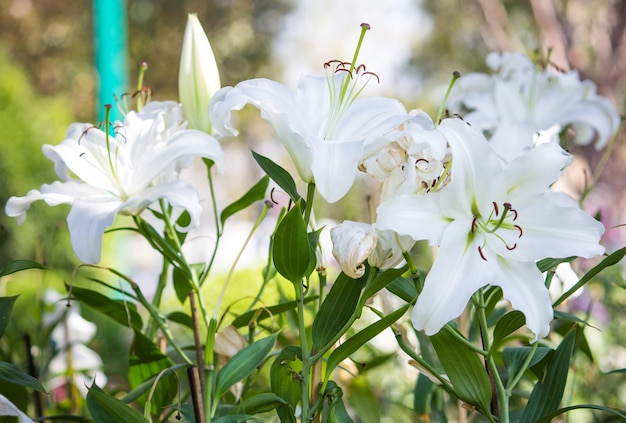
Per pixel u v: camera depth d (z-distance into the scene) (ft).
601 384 6.64
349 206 11.35
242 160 35.88
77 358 5.48
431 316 3.28
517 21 30.37
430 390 4.60
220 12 38.24
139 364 4.08
